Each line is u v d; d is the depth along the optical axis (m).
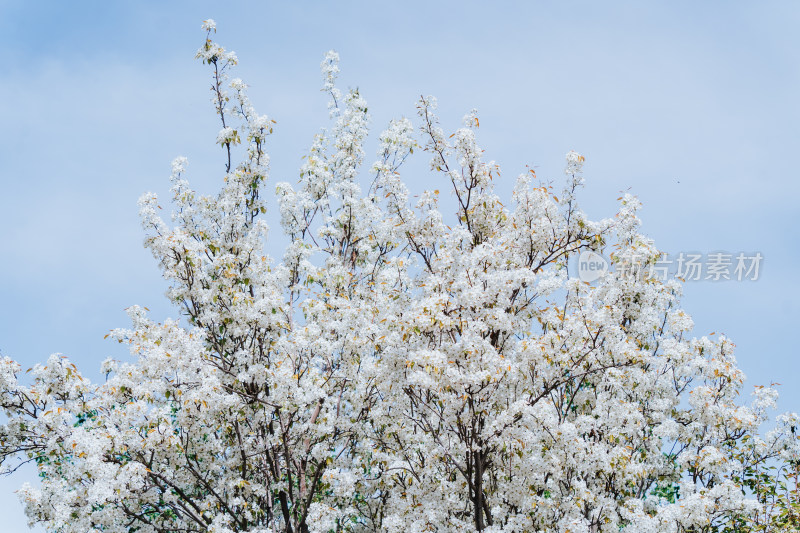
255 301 12.05
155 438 9.99
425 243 11.76
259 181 13.66
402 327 9.87
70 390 10.54
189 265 11.96
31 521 10.23
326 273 14.05
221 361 11.91
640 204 11.71
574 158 11.88
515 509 10.97
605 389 11.82
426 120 12.21
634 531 9.91
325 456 11.44
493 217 12.17
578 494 10.12
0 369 10.41
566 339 10.64
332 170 16.25
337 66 16.84
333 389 12.62
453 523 10.25
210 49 13.66
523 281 10.37
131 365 10.63
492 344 10.70
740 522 11.79
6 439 10.42
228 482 11.60
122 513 10.59
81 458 9.73
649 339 12.84
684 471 11.77
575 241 11.73
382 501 12.20
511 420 9.61
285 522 11.84
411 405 10.99
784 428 12.44
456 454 10.71
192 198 13.31
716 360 12.34
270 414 11.45
